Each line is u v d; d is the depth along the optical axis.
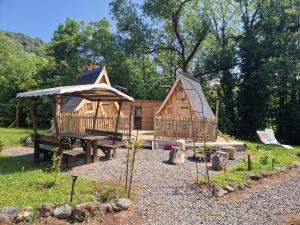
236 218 7.04
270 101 31.91
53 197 6.75
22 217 5.90
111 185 8.18
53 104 10.76
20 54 55.47
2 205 6.21
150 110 27.08
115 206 6.71
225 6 33.72
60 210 6.20
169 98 20.02
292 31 30.08
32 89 30.39
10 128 25.95
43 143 11.16
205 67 32.91
